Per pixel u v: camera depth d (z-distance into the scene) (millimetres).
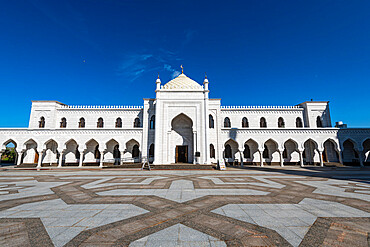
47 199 6719
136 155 25484
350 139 24281
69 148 25641
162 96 23219
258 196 7074
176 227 4188
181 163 23141
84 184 9906
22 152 24500
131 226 4250
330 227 4223
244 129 25031
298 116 27656
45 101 26594
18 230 4062
